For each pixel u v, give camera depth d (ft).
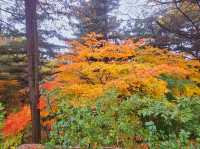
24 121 28.71
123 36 47.26
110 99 18.54
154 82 23.94
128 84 23.43
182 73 25.81
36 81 29.07
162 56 28.84
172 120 17.20
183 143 15.49
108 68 25.58
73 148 17.74
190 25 39.47
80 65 26.37
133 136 17.42
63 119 18.28
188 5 38.19
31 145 23.07
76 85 24.54
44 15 34.63
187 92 27.12
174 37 39.42
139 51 28.78
